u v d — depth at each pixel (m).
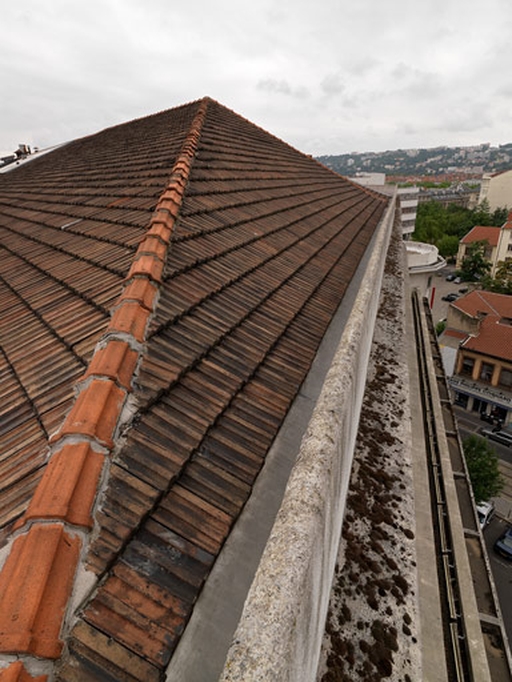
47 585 1.63
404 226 60.44
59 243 5.82
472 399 26.52
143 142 10.22
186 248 4.59
